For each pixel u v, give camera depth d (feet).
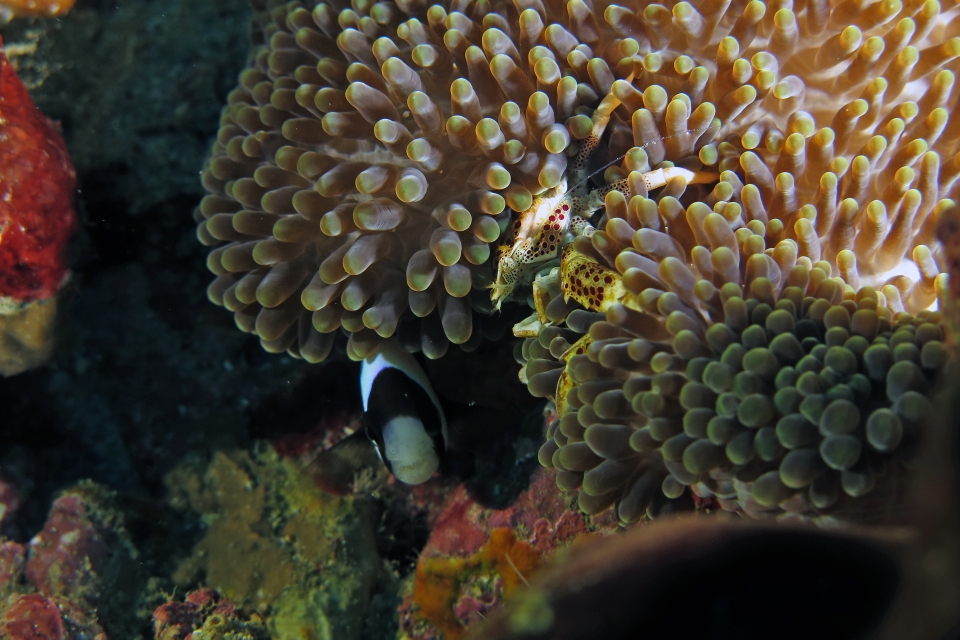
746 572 0.48
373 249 0.90
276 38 0.99
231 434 1.07
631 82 0.89
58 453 1.06
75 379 1.07
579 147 0.90
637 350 0.80
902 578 0.47
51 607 0.95
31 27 1.00
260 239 0.95
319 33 0.97
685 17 0.86
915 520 0.51
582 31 0.90
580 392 0.82
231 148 0.96
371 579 1.00
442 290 0.91
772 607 0.48
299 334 0.95
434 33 0.92
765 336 0.78
